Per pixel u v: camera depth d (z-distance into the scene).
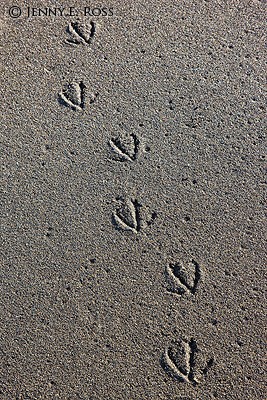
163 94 1.54
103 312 1.38
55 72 1.57
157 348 1.36
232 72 1.56
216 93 1.54
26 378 1.35
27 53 1.58
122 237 1.44
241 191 1.47
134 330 1.37
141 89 1.55
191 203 1.46
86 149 1.50
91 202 1.46
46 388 1.34
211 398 1.33
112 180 1.48
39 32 1.60
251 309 1.39
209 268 1.41
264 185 1.47
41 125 1.52
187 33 1.60
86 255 1.42
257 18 1.62
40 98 1.54
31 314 1.38
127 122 1.52
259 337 1.37
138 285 1.40
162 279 1.41
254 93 1.55
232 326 1.37
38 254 1.42
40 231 1.44
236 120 1.52
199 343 1.36
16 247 1.43
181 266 1.41
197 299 1.39
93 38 1.60
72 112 1.53
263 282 1.41
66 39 1.60
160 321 1.38
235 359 1.35
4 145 1.50
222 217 1.45
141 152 1.50
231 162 1.49
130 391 1.34
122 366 1.35
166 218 1.45
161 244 1.43
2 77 1.56
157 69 1.57
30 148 1.50
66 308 1.39
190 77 1.56
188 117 1.53
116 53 1.58
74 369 1.35
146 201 1.46
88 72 1.57
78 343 1.37
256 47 1.59
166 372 1.35
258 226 1.44
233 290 1.40
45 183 1.48
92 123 1.52
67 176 1.48
